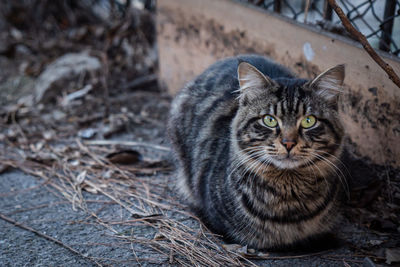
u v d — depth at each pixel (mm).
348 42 982
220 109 971
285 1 1151
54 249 899
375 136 980
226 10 1170
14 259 881
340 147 880
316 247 910
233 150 896
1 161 1110
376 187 978
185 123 1023
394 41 1034
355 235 922
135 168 1087
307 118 853
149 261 873
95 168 1089
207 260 871
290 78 927
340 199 922
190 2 1235
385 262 863
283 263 872
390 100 944
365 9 1084
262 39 1120
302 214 885
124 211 979
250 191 884
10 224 952
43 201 1009
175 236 913
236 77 991
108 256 883
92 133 1199
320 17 1137
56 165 1103
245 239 909
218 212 919
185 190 1014
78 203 1000
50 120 1254
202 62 1254
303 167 864
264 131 862
